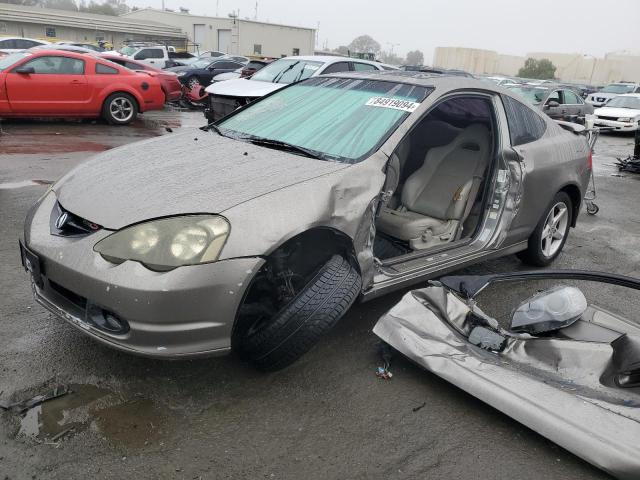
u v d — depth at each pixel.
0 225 4.72
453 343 2.82
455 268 3.59
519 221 4.03
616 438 2.21
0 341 2.96
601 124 16.88
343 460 2.32
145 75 11.55
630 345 2.68
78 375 2.73
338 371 2.94
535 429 2.37
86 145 8.80
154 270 2.33
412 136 4.27
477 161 3.85
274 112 3.80
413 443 2.46
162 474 2.17
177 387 2.70
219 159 3.04
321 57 10.77
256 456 2.30
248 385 2.76
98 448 2.27
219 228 2.40
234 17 43.81
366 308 3.63
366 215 2.87
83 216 2.58
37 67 10.23
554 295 2.96
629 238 5.96
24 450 2.22
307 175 2.79
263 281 2.72
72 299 2.57
